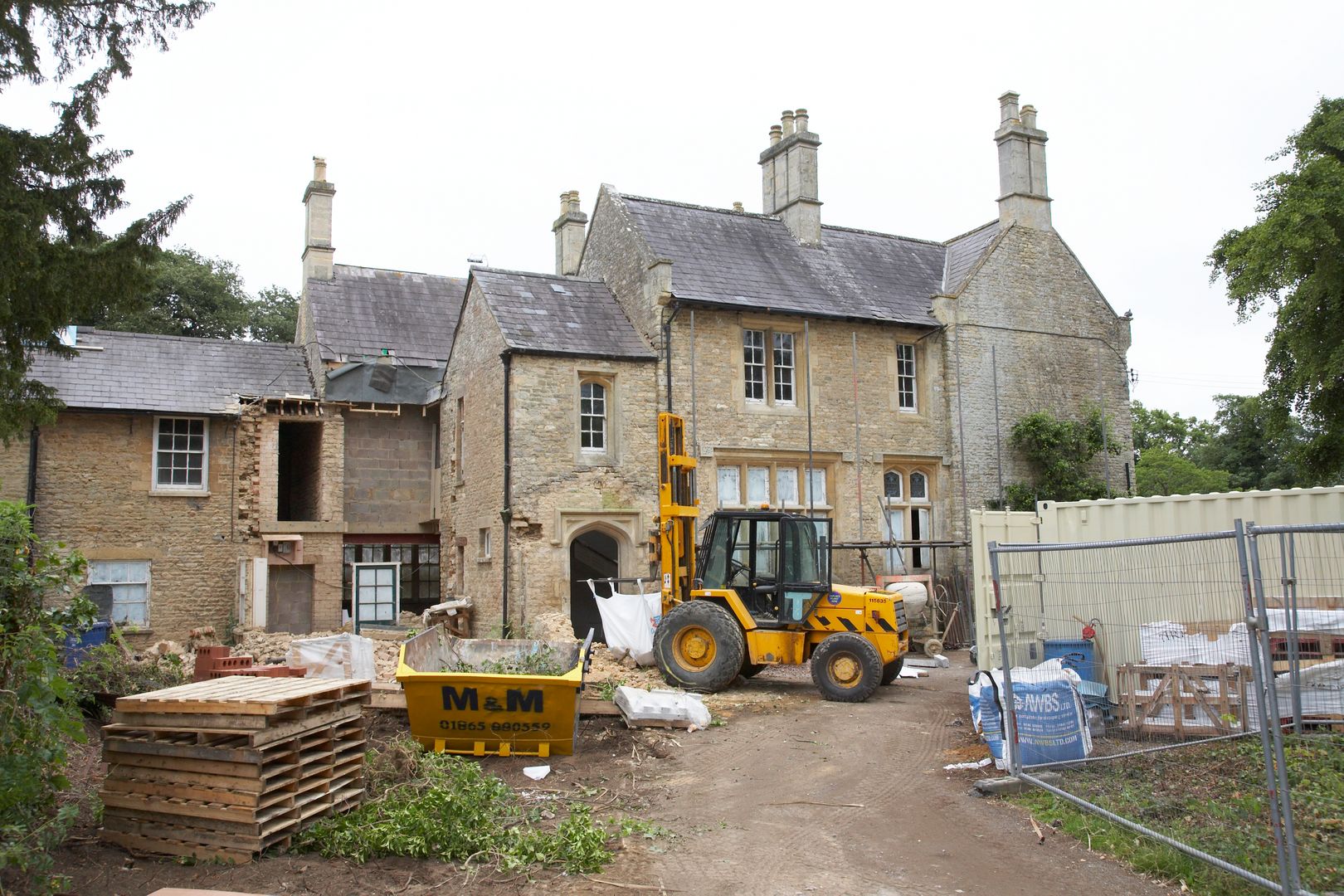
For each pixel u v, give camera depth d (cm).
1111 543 749
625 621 1587
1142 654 952
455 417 2217
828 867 683
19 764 583
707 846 725
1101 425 2327
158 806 654
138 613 2022
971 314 2294
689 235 2211
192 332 3616
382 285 2681
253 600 2070
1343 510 1004
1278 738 590
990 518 1148
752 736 1088
